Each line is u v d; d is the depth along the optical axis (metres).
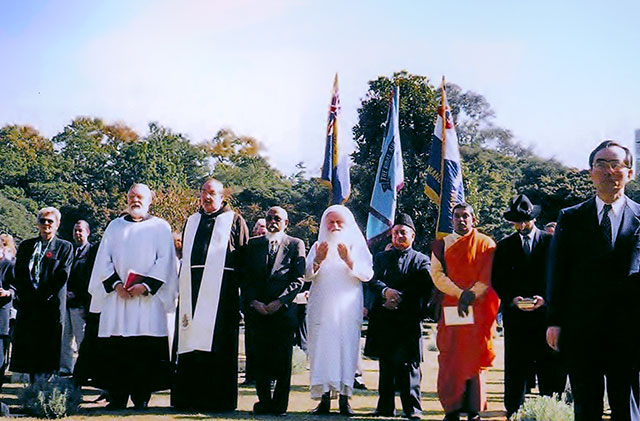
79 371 8.51
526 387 8.08
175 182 59.00
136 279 7.95
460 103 61.47
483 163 41.19
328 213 8.18
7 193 54.28
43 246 8.85
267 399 7.83
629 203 5.54
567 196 34.03
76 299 10.12
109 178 60.28
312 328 7.97
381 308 7.73
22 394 7.64
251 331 7.94
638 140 29.55
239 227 8.34
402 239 7.82
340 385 7.81
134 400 8.00
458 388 7.01
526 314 7.40
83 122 68.50
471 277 7.06
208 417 7.56
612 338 5.38
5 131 62.81
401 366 7.59
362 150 32.66
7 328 8.41
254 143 75.94
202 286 8.06
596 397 5.43
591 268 5.43
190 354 8.00
